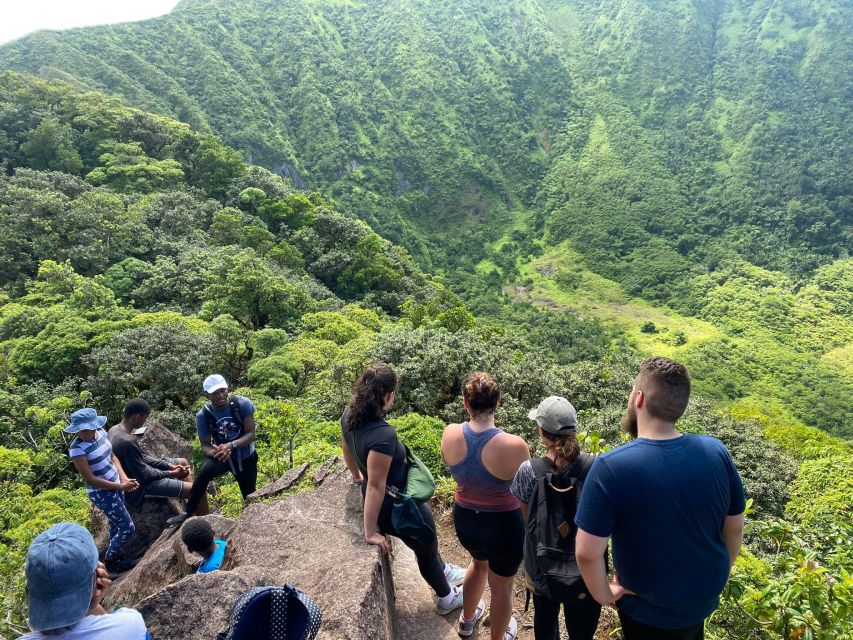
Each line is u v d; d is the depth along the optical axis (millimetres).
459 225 167125
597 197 162125
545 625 3152
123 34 145750
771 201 149625
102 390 19125
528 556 2957
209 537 4105
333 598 3125
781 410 83000
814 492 13070
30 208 39000
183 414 17188
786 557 4238
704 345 100625
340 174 158750
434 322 34594
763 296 118125
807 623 3518
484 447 3180
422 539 3414
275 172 146375
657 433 2334
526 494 2973
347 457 3846
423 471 3621
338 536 3920
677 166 169125
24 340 22266
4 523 10961
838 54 182000
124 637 2229
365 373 3506
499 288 130875
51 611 2086
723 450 2326
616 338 104000
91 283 29422
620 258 144000
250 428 5832
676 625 2309
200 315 31234
